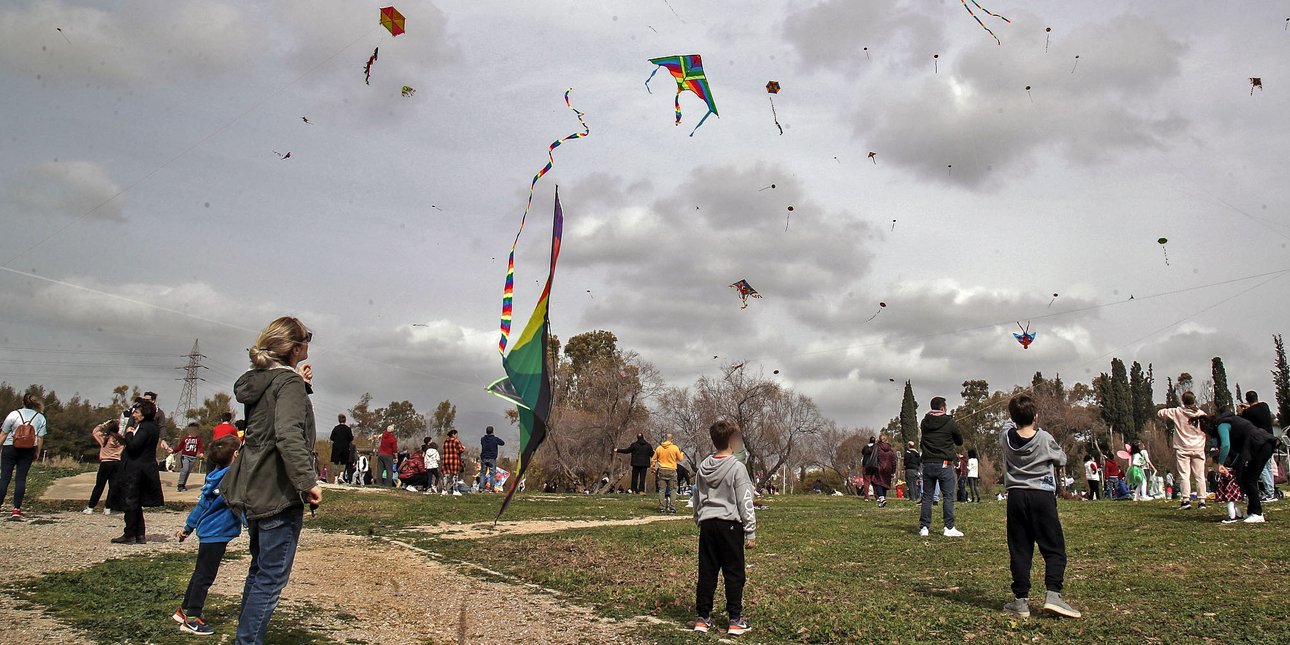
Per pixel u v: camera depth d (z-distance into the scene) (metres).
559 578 8.95
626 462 52.19
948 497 11.93
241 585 7.82
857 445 72.38
